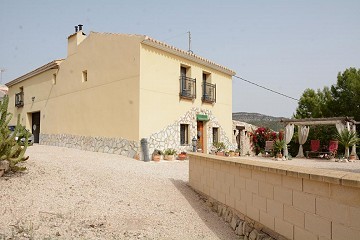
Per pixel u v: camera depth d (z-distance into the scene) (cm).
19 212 434
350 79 2058
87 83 1545
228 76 1883
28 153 1045
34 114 2162
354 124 1667
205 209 585
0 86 3112
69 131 1670
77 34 1656
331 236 278
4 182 564
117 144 1326
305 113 2425
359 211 249
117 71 1355
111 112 1374
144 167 1022
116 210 514
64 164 841
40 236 355
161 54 1358
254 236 407
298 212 326
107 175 773
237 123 2086
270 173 383
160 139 1333
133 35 1282
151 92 1296
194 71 1568
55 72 1855
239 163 464
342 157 1647
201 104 1616
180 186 741
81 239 366
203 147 1641
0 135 591
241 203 467
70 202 514
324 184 288
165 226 470
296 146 2069
